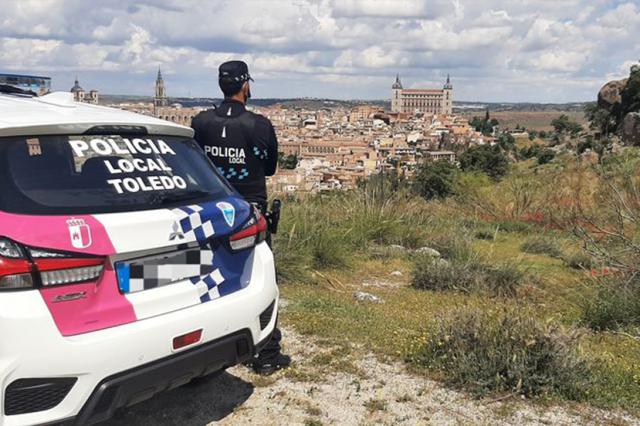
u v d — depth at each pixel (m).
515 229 11.94
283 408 3.62
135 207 2.86
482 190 15.41
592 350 4.79
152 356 2.76
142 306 2.78
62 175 2.78
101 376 2.60
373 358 4.41
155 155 3.18
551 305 6.47
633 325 5.62
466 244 9.10
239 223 3.26
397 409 3.63
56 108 3.19
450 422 3.49
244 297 3.20
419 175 16.23
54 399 2.52
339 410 3.61
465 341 4.19
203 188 3.27
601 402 3.73
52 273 2.51
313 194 10.97
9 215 2.53
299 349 4.57
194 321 2.91
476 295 6.82
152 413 3.54
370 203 10.46
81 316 2.59
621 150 17.08
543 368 3.92
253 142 3.97
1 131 2.71
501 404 3.71
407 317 5.60
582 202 12.22
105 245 2.66
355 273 7.84
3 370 2.39
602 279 6.44
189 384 3.88
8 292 2.43
